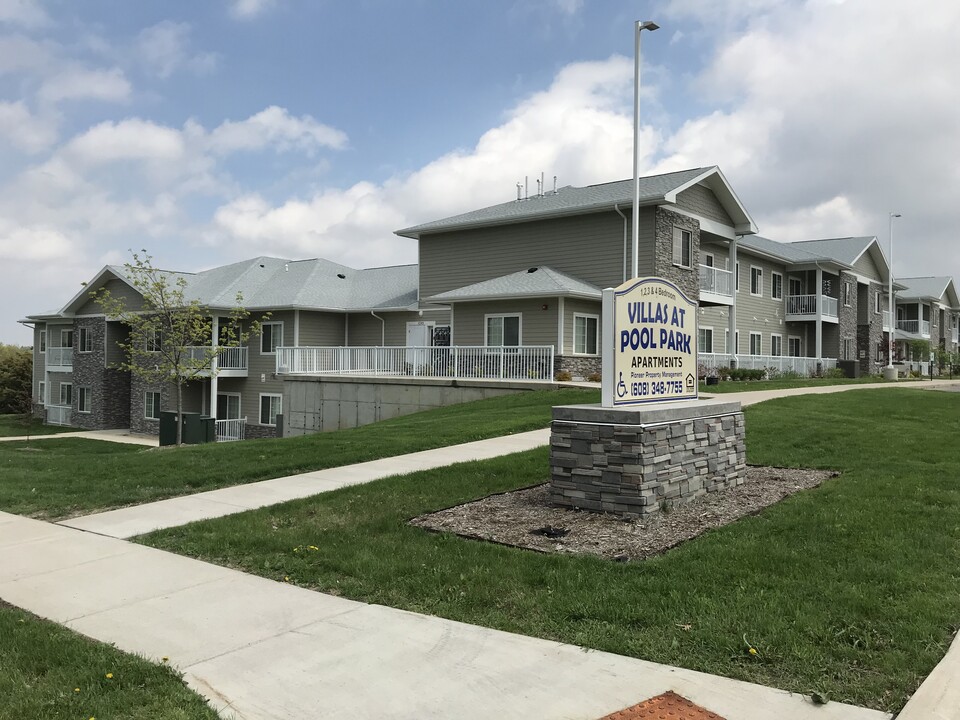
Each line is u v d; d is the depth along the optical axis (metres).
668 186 25.16
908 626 4.50
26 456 14.17
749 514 7.47
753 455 11.07
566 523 7.24
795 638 4.38
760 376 29.33
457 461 10.76
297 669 4.27
